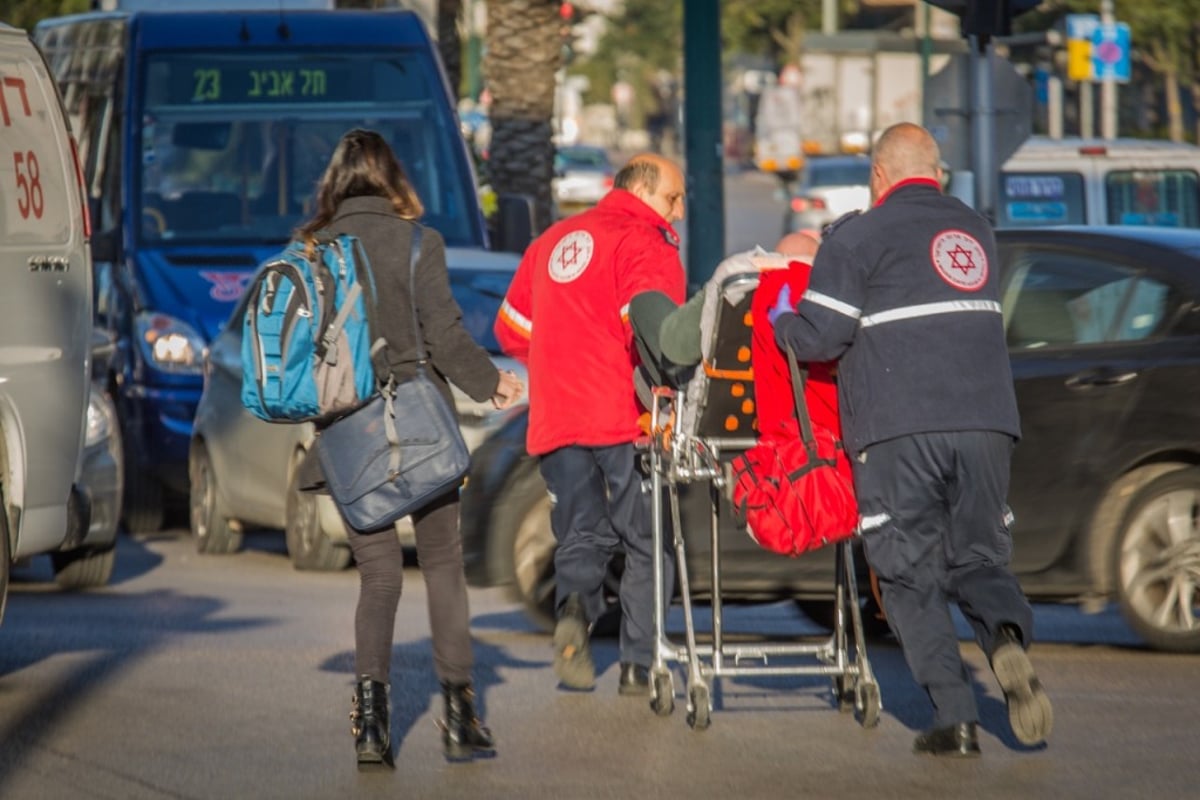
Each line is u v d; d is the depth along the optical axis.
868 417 16.48
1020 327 22.17
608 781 16.16
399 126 37.56
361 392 15.82
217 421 30.77
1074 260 22.22
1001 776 16.22
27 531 20.89
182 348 34.25
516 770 16.53
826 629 23.69
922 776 16.25
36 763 16.83
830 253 16.42
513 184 50.94
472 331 29.16
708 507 21.50
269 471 29.17
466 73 131.62
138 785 16.08
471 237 37.25
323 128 37.34
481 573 22.81
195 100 37.12
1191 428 21.20
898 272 16.45
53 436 21.00
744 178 188.25
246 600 25.78
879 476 16.58
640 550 19.19
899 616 16.78
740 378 17.28
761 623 24.20
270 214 36.66
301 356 15.72
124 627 23.53
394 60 37.94
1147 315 21.72
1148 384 21.38
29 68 21.16
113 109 37.19
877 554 16.70
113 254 35.91
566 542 19.25
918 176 16.83
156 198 36.41
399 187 16.38
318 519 28.23
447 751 16.58
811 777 16.23
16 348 20.50
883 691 19.73
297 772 16.48
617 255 18.80
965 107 37.91
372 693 16.22
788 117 135.00
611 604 22.61
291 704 19.14
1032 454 21.61
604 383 18.83
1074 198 54.06
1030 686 16.06
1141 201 54.16
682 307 17.33
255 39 37.59
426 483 15.90
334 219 16.27
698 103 43.25
